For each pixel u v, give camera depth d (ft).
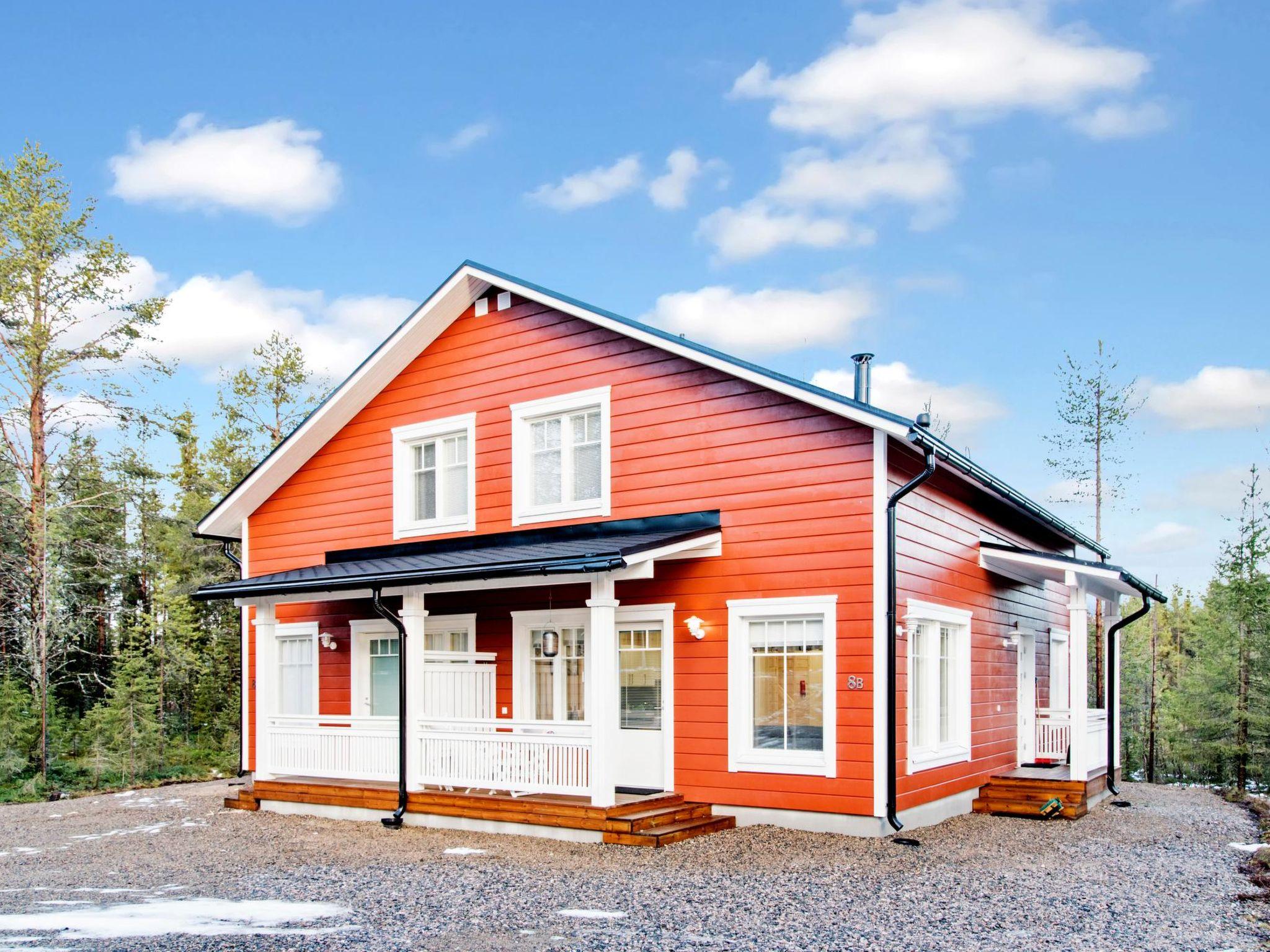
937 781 40.81
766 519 39.04
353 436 53.88
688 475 41.27
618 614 42.32
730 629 39.34
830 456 37.81
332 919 24.80
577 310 44.50
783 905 26.08
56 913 25.88
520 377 47.34
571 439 45.62
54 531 75.72
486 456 48.19
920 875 29.91
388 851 34.88
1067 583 46.55
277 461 54.85
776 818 37.68
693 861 31.89
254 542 57.62
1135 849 35.68
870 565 36.52
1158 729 107.24
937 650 41.50
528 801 37.42
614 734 36.19
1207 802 53.47
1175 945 22.40
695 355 40.70
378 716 47.44
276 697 48.62
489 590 46.75
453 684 43.55
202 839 38.83
